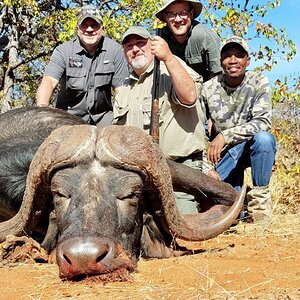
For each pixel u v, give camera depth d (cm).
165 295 137
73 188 163
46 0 603
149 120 258
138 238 174
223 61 276
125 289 143
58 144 168
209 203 223
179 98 246
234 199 220
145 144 169
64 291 142
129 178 165
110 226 157
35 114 238
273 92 406
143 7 478
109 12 489
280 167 346
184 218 187
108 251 150
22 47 638
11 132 229
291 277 155
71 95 318
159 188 173
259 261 179
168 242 192
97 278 150
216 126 287
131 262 159
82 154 165
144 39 260
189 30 307
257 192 271
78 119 251
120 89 274
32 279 157
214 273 161
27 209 181
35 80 670
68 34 473
